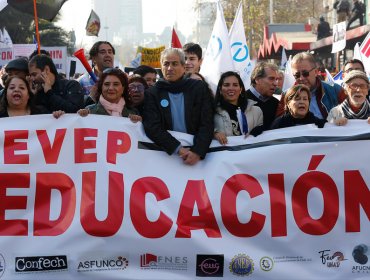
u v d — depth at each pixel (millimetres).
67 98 5766
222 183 5234
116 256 5102
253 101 5723
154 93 5324
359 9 24938
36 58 5699
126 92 5559
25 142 5262
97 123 5312
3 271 5066
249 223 5176
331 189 5238
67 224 5121
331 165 5254
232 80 5488
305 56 6094
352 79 5613
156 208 5156
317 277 5121
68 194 5203
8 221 5148
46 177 5227
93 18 15570
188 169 5266
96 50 7477
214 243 5125
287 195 5230
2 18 33500
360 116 5688
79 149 5273
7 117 5281
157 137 5219
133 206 5152
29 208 5176
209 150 5324
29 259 5070
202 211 5172
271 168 5258
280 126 5457
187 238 5113
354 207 5219
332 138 5281
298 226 5176
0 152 5238
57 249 5074
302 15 47688
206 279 5105
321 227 5180
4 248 5078
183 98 5301
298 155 5266
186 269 5109
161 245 5117
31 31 38656
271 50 30422
